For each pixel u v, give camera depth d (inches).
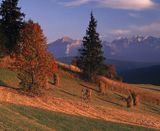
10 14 3373.5
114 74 4722.0
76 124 1678.2
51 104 2581.2
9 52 3351.4
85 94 3083.2
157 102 3880.4
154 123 2554.1
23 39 2864.2
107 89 3907.5
